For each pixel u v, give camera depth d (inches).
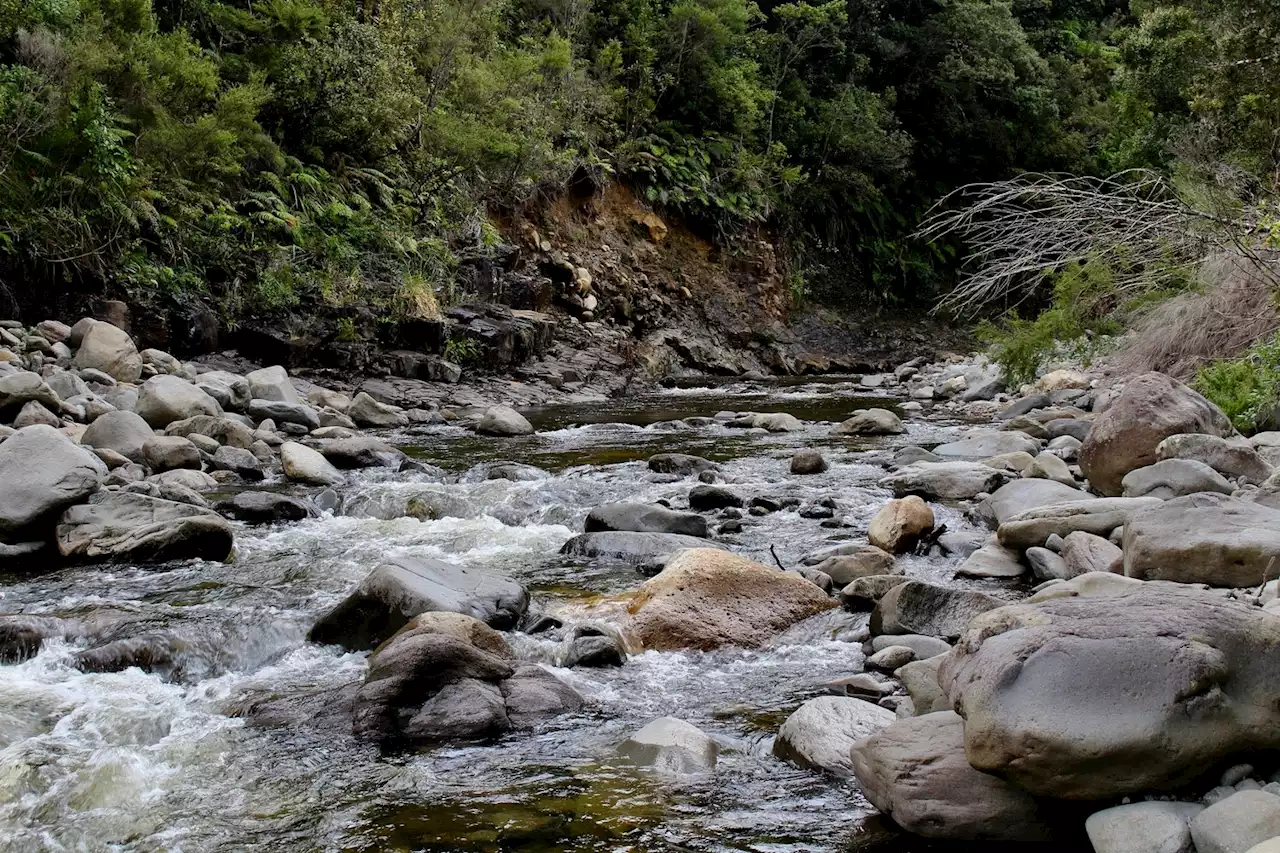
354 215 697.6
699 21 1066.7
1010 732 116.0
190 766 147.7
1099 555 215.9
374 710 159.5
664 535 266.5
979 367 690.2
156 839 127.6
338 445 387.5
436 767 146.7
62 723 161.2
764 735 157.8
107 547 256.1
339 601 221.5
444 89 842.2
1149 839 107.7
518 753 151.3
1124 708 114.4
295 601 221.8
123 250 561.9
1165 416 280.1
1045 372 613.0
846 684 173.6
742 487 340.5
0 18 541.6
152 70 615.5
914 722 135.5
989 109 1318.9
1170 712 113.2
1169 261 477.1
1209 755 112.5
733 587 211.8
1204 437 265.7
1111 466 283.9
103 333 490.6
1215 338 456.8
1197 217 437.4
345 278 657.6
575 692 172.6
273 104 719.1
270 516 303.9
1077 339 549.3
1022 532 238.4
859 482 348.5
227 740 156.6
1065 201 490.3
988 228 565.0
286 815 133.1
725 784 140.4
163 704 170.1
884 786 128.0
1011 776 117.4
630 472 371.6
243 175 673.6
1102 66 1408.7
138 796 138.9
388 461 387.9
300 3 741.3
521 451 432.5
